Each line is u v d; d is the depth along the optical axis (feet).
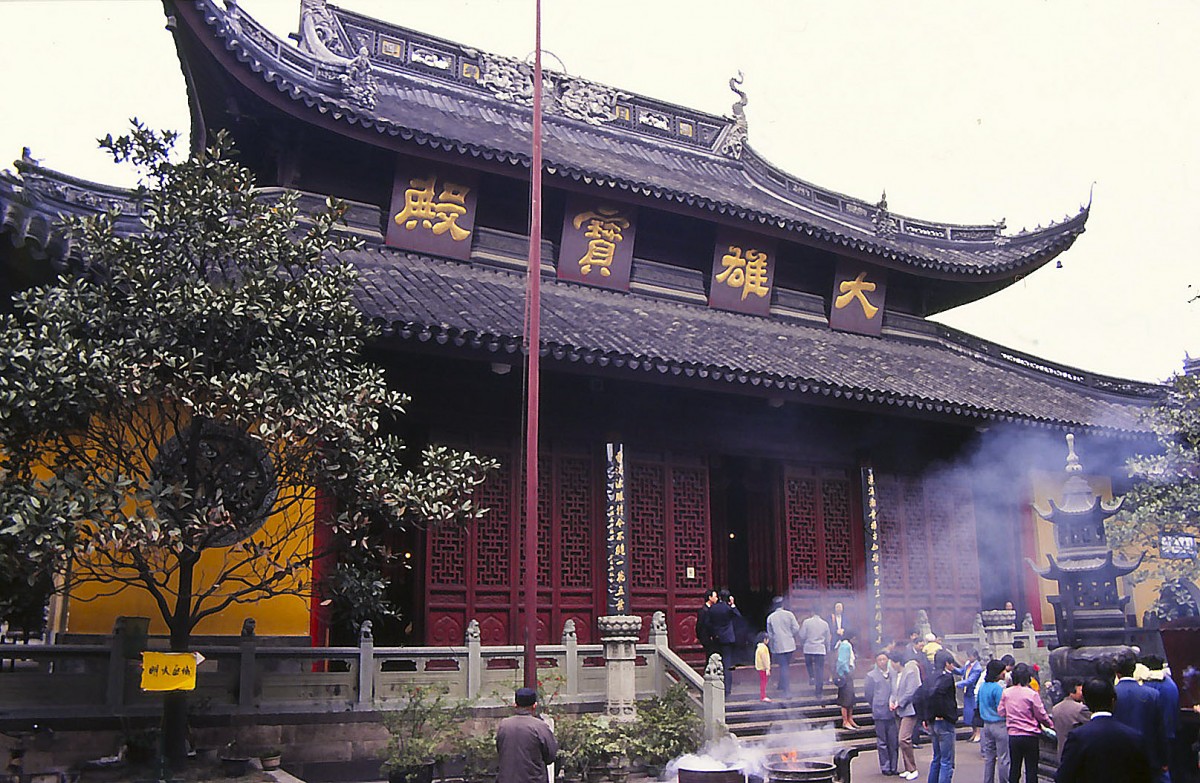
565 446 64.08
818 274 87.66
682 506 67.87
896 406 66.39
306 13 80.48
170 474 35.60
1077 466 53.72
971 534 79.41
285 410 34.12
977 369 88.28
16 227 41.09
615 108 92.53
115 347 33.68
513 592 60.13
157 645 47.91
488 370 59.77
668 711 47.52
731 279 80.84
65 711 38.58
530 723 32.35
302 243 38.11
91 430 36.04
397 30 84.17
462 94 84.79
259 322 35.55
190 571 36.47
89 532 31.42
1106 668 34.32
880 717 48.73
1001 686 40.88
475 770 42.37
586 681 50.90
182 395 33.76
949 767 41.96
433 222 69.62
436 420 59.77
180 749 37.24
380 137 65.26
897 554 75.51
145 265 35.29
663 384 59.00
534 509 41.04
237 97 63.26
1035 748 37.73
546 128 87.04
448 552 58.70
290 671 47.32
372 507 37.32
